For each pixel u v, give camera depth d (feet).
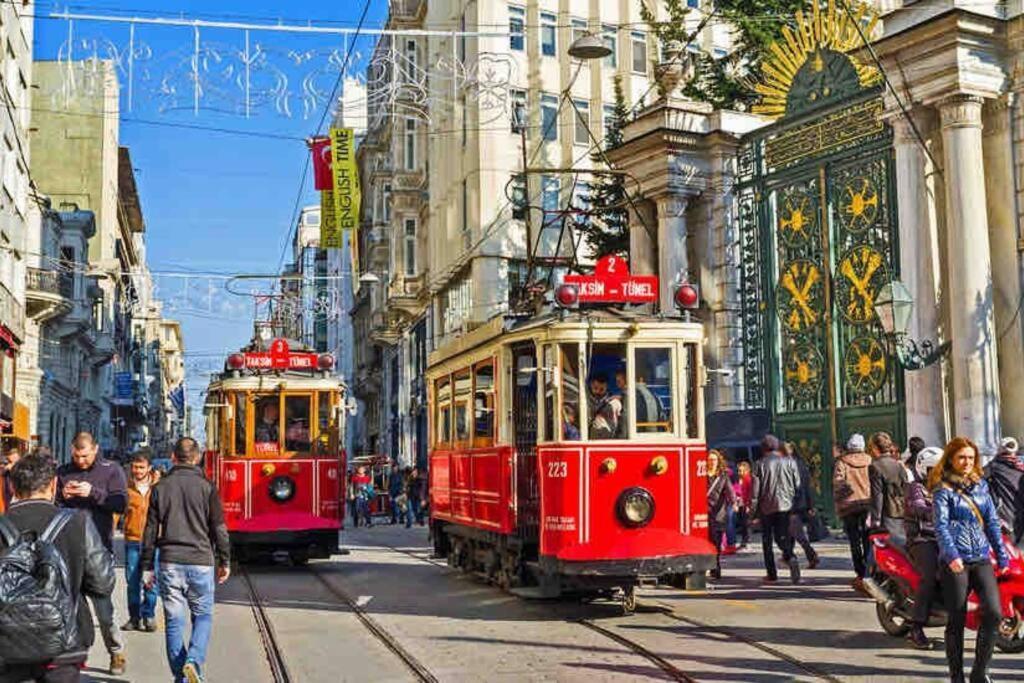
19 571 17.37
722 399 71.26
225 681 27.94
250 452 55.52
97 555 18.66
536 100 118.83
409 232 152.97
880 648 30.45
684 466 37.37
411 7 144.97
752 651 30.22
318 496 56.08
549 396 37.40
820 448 64.34
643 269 75.87
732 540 57.67
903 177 58.13
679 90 83.25
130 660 31.09
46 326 144.36
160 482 26.71
